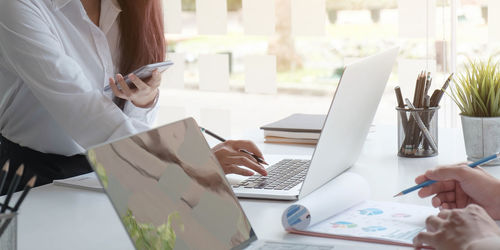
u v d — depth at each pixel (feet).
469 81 5.45
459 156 5.61
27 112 6.16
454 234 3.18
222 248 3.30
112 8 6.61
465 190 3.96
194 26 10.83
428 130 5.57
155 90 6.38
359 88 4.48
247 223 3.57
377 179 4.92
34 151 6.26
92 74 6.58
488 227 3.20
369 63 4.54
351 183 4.19
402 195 4.46
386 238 3.53
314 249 3.37
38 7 5.93
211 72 10.66
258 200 4.47
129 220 2.94
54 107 5.64
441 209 4.01
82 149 6.31
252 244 3.49
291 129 6.44
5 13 5.70
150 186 3.15
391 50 5.12
